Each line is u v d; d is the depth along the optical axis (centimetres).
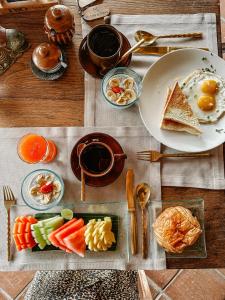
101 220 87
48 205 88
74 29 93
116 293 105
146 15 96
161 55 95
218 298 141
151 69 92
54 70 92
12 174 91
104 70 91
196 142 90
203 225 87
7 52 95
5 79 94
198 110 91
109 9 97
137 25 96
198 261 86
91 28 96
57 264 88
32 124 93
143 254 86
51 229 85
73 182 90
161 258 86
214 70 92
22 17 97
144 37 95
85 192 89
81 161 84
